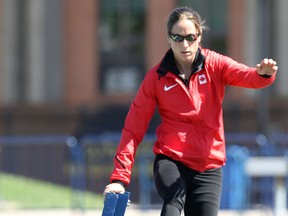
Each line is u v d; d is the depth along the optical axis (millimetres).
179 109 18562
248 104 78188
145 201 47906
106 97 86562
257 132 72375
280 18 83000
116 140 50906
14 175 53531
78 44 86812
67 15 86812
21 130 81750
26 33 86188
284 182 44188
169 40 18406
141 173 48031
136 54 86750
